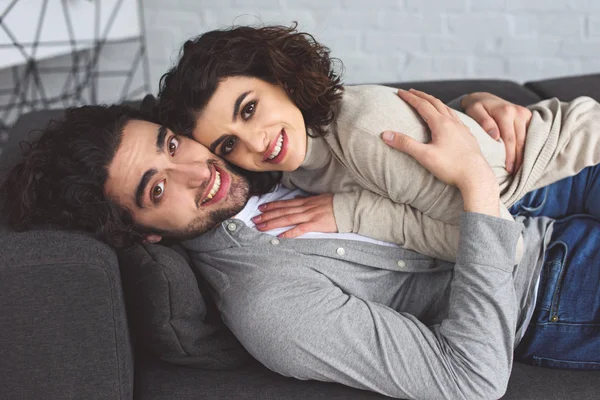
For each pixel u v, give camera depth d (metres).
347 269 1.13
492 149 1.17
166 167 1.07
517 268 1.15
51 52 2.12
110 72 2.80
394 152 1.07
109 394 0.95
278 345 1.02
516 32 2.72
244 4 2.72
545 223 1.22
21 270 0.87
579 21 2.69
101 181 1.04
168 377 1.11
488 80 1.78
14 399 0.94
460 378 1.00
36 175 1.03
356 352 1.00
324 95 1.14
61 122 1.10
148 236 1.12
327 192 1.23
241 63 1.10
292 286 1.06
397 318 1.04
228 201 1.12
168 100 1.14
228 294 1.09
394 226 1.13
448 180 1.05
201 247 1.17
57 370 0.93
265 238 1.14
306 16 2.72
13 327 0.90
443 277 1.17
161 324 1.05
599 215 1.23
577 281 1.14
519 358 1.15
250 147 1.10
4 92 2.63
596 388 1.06
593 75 1.77
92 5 2.25
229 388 1.07
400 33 2.73
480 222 1.02
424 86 1.71
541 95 1.70
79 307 0.91
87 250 0.90
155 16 2.73
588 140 1.20
